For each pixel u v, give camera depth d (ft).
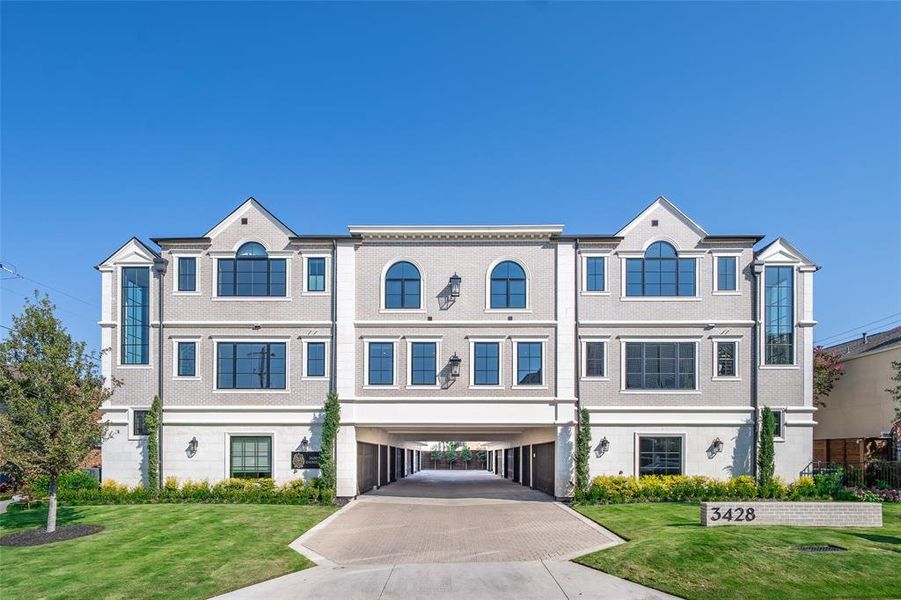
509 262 90.43
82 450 63.98
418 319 89.35
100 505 82.33
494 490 110.01
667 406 87.71
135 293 90.53
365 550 58.85
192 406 88.22
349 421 87.92
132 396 88.94
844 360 107.45
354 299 89.71
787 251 89.51
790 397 87.76
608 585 46.96
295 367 88.84
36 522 71.92
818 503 61.31
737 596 44.60
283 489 85.81
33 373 62.13
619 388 88.02
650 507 78.18
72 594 45.83
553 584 47.32
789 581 46.47
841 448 107.65
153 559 54.75
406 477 167.22
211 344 89.40
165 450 87.86
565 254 89.81
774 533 56.49
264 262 90.58
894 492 84.58
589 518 72.38
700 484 84.84
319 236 89.97
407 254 90.48
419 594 45.44
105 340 89.61
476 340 89.10
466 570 51.29
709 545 52.80
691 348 88.79
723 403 87.76
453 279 89.20
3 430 61.57
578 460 85.56
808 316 88.69
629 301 89.04
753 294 88.94
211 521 70.64
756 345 88.07
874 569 47.88
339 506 82.99
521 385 88.38
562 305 89.15
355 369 88.69
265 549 58.34
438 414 88.07
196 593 46.11
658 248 89.86
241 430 88.02
